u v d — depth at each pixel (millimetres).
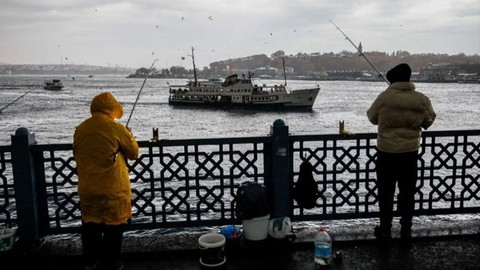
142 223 4191
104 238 3326
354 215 4371
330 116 67062
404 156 3678
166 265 3639
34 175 3867
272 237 3895
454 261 3605
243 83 75688
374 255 3738
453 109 78875
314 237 4043
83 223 3334
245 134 48875
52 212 13594
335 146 4246
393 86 3666
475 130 4328
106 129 3184
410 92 3629
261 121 60656
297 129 52938
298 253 3830
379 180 3885
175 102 85875
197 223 4227
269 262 3664
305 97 74188
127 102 96875
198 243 3922
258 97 74750
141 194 4164
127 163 4098
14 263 3678
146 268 3588
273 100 74125
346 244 3959
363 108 82125
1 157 3814
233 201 4219
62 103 94562
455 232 4125
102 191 3170
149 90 166000
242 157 4156
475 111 74688
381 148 3752
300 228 4281
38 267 3623
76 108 81688
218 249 3566
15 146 3729
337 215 4344
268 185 4180
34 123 57719
